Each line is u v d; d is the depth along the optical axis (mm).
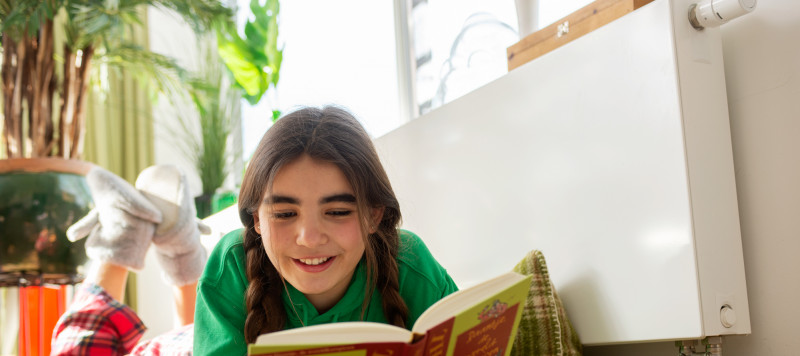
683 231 881
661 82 913
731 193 917
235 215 2121
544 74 1113
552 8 1419
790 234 897
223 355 927
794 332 887
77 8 2424
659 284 915
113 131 3252
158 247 1767
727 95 988
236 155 3164
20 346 2244
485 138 1253
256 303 931
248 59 2670
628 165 960
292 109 1036
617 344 1110
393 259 976
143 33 3283
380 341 614
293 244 841
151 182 1777
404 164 1512
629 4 1004
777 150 917
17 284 2240
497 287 740
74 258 2293
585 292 1031
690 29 916
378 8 2088
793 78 900
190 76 3018
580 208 1040
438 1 1809
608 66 994
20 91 2551
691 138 892
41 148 2570
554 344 987
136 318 1551
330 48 2406
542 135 1115
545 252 1111
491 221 1236
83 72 2654
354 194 854
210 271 993
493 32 1593
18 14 2275
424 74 1864
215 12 2693
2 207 2215
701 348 926
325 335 617
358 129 918
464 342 701
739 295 901
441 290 1033
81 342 1462
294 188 828
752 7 871
